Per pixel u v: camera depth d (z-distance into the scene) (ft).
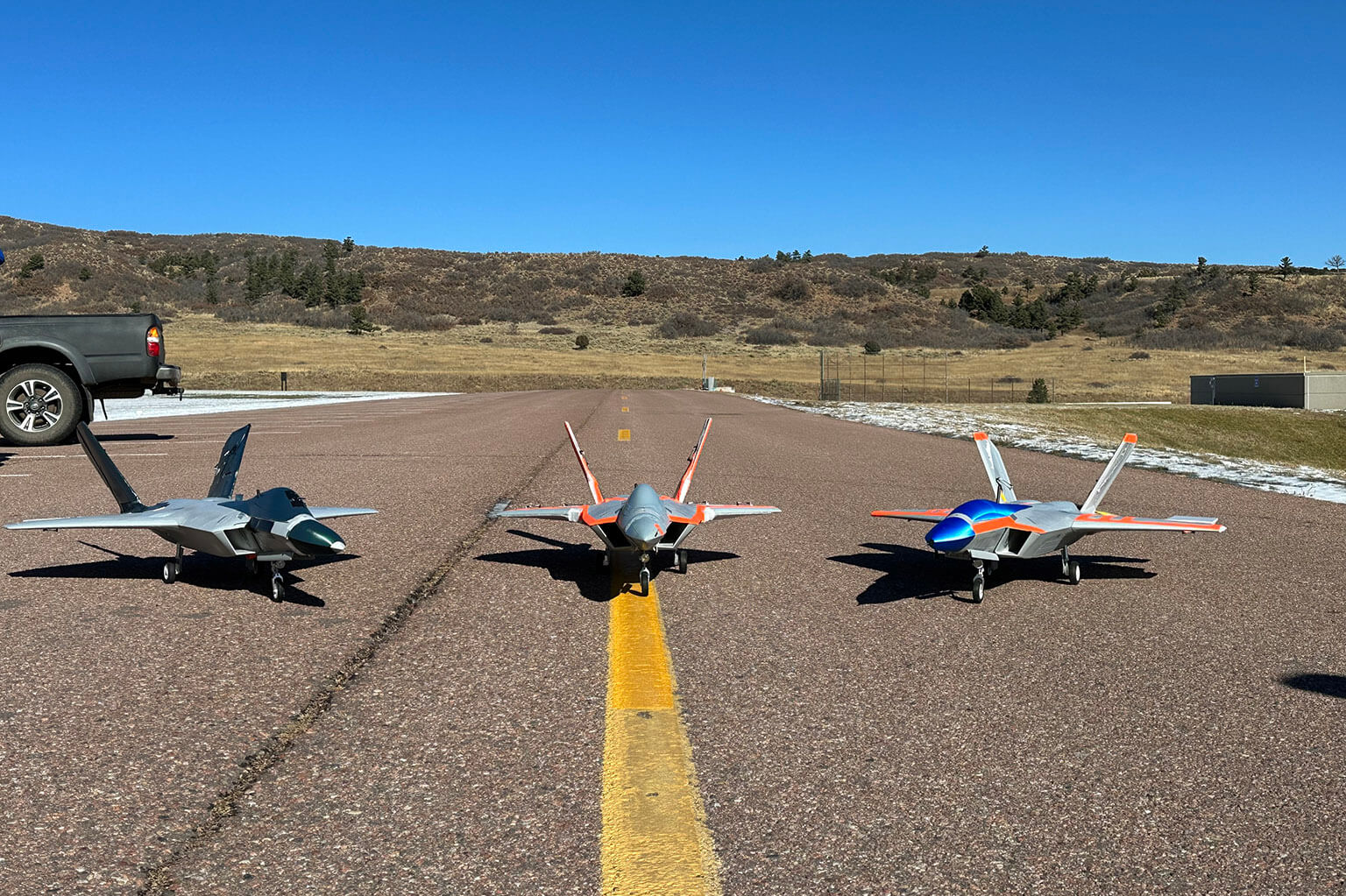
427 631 18.92
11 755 12.74
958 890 9.54
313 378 253.24
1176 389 280.72
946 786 11.94
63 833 10.64
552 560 25.99
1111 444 64.90
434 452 54.75
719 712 14.53
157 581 22.99
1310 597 21.89
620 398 154.81
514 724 13.99
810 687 15.71
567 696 15.21
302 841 10.52
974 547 21.03
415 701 14.97
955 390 274.57
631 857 10.12
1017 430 79.66
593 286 545.44
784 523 32.32
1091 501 24.09
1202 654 17.54
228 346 343.87
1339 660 17.15
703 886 9.58
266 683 15.71
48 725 13.79
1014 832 10.77
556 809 11.28
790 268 592.19
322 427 76.79
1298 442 135.85
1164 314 469.98
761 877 9.78
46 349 60.95
